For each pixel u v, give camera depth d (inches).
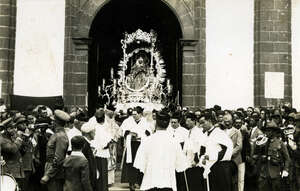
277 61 920.9
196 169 562.6
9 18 905.5
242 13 937.5
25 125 552.1
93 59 1107.9
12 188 428.8
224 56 935.0
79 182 426.6
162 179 409.7
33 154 562.6
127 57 1086.4
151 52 1084.5
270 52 922.1
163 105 1041.5
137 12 1167.0
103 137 585.0
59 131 474.9
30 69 916.6
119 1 1136.2
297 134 571.2
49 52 920.9
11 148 489.4
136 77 1072.8
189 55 937.5
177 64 1009.5
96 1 935.0
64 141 468.4
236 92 930.7
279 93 917.8
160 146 413.7
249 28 936.3
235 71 933.2
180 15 943.7
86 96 921.5
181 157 420.8
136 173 669.9
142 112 716.7
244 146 618.2
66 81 914.1
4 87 896.9
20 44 917.2
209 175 539.5
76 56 925.2
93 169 503.5
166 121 418.9
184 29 940.6
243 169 601.6
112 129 704.4
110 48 1169.4
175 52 1111.0
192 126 574.6
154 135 418.3
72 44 922.1
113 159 716.0
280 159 547.2
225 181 532.4
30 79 914.7
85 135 526.6
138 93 1060.5
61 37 924.0
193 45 935.7
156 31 1144.8
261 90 917.2
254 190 656.4
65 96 913.5
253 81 930.7
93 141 580.1
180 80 992.9
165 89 1077.8
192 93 933.8
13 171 494.3
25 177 543.8
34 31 920.9
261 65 920.3
